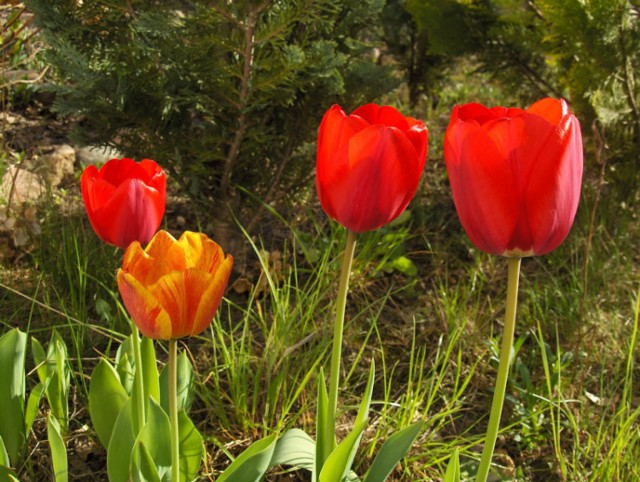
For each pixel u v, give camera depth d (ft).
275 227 12.29
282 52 9.84
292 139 10.85
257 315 10.11
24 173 12.23
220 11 8.88
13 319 9.43
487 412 9.04
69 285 9.89
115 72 9.56
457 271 11.71
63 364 7.13
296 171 11.41
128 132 11.28
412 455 8.05
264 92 9.75
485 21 13.25
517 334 10.32
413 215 12.92
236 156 10.46
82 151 13.64
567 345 10.07
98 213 5.55
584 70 12.26
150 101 9.87
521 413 8.74
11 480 6.07
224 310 10.31
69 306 9.62
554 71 14.42
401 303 10.84
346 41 10.62
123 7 9.41
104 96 9.43
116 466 6.08
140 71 9.55
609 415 9.00
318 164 4.82
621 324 10.56
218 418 8.25
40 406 8.14
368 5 10.48
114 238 5.63
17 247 10.64
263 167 10.96
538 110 4.63
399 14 16.38
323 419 5.83
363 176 4.56
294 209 12.56
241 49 9.22
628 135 12.76
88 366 8.82
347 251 5.09
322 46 9.45
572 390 9.34
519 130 4.06
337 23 10.77
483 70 13.87
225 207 10.89
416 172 4.67
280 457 6.40
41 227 10.96
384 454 5.80
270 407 8.30
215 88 9.67
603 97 12.18
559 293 10.54
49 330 9.14
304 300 10.34
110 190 5.46
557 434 8.11
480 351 9.83
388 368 9.50
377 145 4.46
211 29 9.34
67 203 12.05
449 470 5.24
